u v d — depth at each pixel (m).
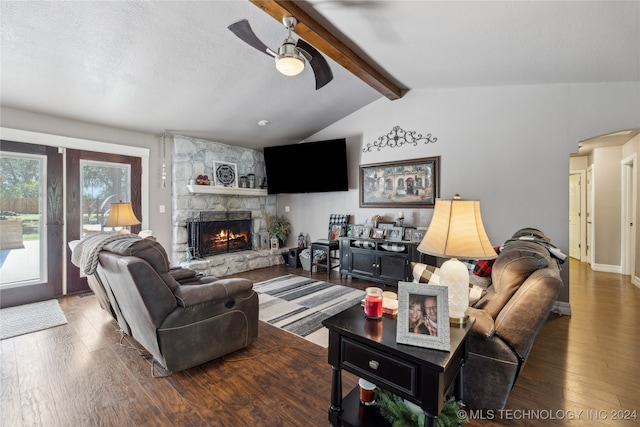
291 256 5.60
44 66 2.71
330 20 2.53
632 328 2.84
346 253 4.62
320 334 2.73
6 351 2.36
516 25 2.20
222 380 2.01
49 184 3.58
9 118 3.31
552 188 3.41
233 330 2.30
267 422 1.62
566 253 3.32
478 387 1.70
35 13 2.17
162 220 4.62
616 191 5.28
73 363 2.20
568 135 3.33
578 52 2.50
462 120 3.96
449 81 3.75
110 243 2.18
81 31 2.38
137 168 4.33
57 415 1.66
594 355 2.33
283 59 2.08
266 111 4.41
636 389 1.90
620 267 5.22
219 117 4.31
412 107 4.37
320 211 5.61
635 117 3.04
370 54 3.16
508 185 3.65
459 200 1.50
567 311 3.22
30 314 3.13
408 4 2.14
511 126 3.63
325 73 2.47
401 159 4.48
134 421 1.62
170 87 3.36
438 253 1.44
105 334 2.68
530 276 1.66
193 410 1.71
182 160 4.73
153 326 1.95
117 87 3.20
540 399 1.81
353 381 2.00
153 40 2.60
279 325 2.92
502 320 1.66
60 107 3.42
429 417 1.15
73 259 2.54
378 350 1.29
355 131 5.04
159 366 2.16
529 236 2.62
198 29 2.57
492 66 3.06
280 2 2.22
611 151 5.30
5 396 1.82
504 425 1.61
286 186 5.48
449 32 2.45
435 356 1.17
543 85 3.45
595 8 1.86
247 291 2.40
